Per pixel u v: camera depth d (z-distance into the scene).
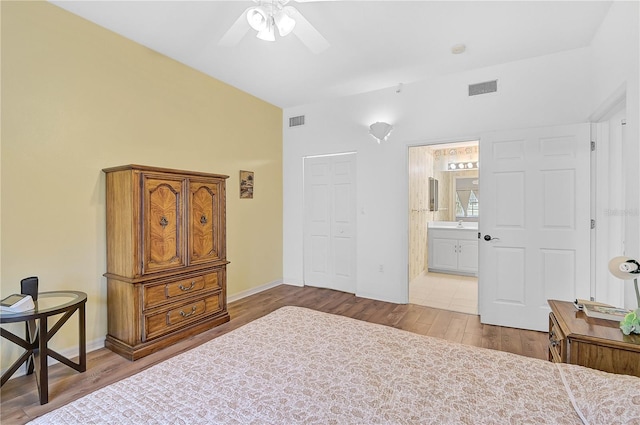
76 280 2.54
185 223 2.89
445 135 3.64
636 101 1.95
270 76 3.70
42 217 2.35
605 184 2.81
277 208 4.85
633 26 2.00
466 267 5.38
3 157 2.16
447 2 2.33
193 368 1.30
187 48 3.05
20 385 2.13
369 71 3.53
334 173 4.57
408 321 3.37
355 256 4.40
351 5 2.37
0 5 2.13
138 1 2.33
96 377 2.23
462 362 1.35
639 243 1.92
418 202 5.13
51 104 2.39
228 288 3.99
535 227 3.05
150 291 2.62
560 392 1.12
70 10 2.45
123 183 2.55
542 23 2.59
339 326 1.77
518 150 3.12
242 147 4.17
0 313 1.89
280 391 1.13
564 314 1.82
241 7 2.40
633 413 0.88
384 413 1.01
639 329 1.51
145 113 3.03
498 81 3.35
